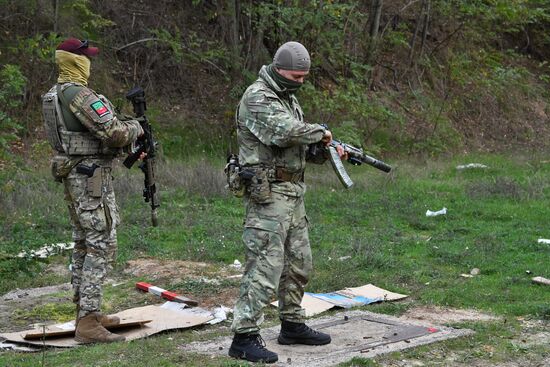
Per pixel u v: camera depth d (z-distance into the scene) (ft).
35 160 51.70
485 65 82.79
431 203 43.88
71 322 23.47
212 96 65.00
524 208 42.73
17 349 20.84
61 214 38.73
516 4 78.28
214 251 32.68
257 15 64.90
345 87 67.21
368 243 33.50
